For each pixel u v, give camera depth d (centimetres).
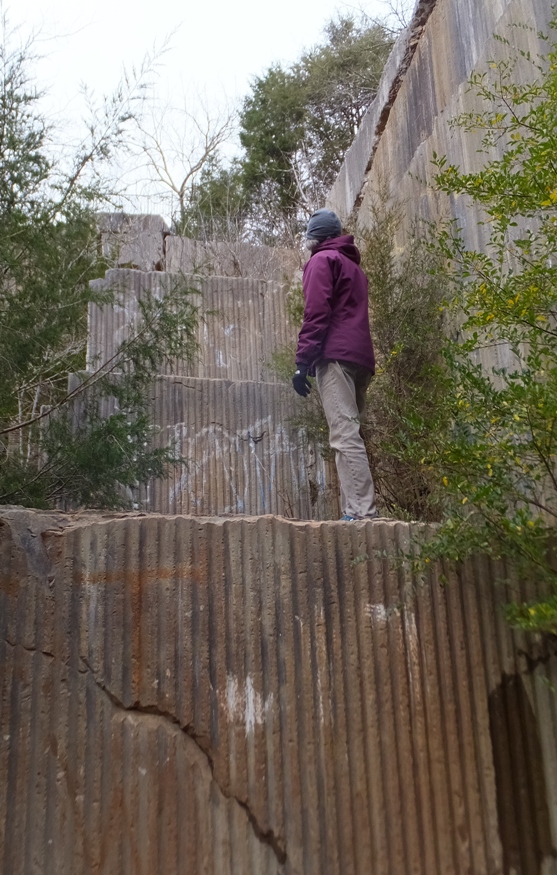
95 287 798
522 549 354
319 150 1898
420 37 748
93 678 347
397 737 367
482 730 375
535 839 366
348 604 379
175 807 339
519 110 522
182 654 357
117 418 578
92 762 338
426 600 387
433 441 382
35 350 539
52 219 569
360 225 880
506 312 381
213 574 369
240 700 357
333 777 356
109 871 327
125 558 362
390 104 822
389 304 639
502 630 389
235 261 1152
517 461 349
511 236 509
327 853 346
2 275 535
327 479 823
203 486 796
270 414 831
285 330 948
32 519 363
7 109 547
